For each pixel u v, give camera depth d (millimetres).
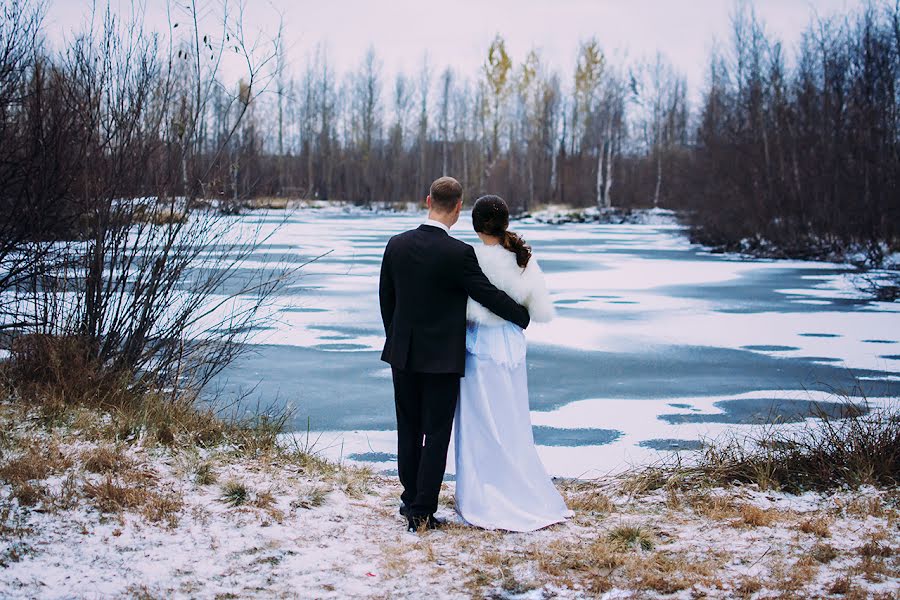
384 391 8828
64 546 3678
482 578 3594
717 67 43188
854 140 27281
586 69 70500
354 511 4504
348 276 19094
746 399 8750
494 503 4301
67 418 5438
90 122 6449
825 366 10516
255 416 6934
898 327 13586
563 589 3512
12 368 6168
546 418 7938
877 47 27438
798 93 31547
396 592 3449
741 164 32156
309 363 10141
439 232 4191
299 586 3467
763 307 15828
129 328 6555
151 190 6578
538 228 48625
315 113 76562
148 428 5410
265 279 17391
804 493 5152
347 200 73938
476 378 4277
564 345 11820
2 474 4332
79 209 6500
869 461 5336
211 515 4168
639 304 16062
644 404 8516
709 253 29438
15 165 6473
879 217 25453
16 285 6648
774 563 3818
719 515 4621
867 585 3557
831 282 20172
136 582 3404
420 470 4211
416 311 4152
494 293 4129
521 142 75375
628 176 71562
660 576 3645
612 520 4539
